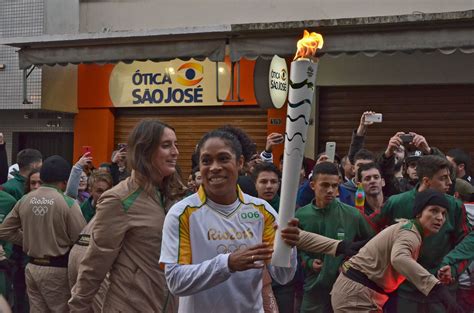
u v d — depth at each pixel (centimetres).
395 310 505
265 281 433
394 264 435
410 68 967
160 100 1077
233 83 999
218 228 294
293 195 267
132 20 1082
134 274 366
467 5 924
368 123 693
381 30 810
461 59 942
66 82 1102
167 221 293
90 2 1102
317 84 1012
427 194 449
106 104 1103
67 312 572
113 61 943
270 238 302
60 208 564
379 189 584
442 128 968
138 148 376
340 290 474
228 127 400
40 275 566
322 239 480
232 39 882
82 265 371
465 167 664
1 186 689
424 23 790
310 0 991
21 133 1172
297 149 261
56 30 1089
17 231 589
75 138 1120
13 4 1099
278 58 918
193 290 279
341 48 827
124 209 367
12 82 1092
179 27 984
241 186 518
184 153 1085
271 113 1015
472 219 555
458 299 562
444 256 491
